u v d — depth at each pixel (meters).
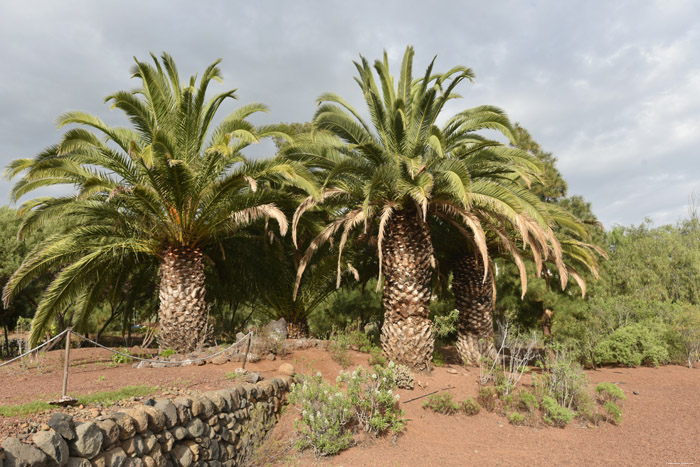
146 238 11.50
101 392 6.09
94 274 12.15
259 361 9.68
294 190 13.45
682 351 15.38
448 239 14.23
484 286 14.23
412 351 11.21
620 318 16.64
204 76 10.94
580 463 6.46
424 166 11.07
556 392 9.59
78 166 10.35
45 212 10.67
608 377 12.80
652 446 7.07
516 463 6.47
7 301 10.01
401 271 11.58
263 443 6.81
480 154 11.27
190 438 5.81
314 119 11.77
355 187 11.95
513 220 10.16
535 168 11.38
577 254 13.98
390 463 6.36
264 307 16.94
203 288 11.55
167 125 11.20
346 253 14.84
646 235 27.28
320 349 11.53
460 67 11.03
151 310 17.72
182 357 9.74
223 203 11.41
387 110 12.01
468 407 8.77
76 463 4.11
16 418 4.35
